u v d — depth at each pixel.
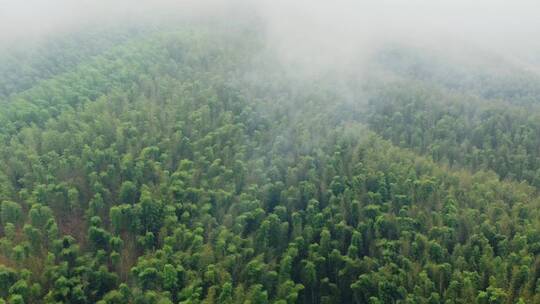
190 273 53.97
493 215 64.94
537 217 64.06
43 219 58.03
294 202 67.50
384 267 56.69
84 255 55.69
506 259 57.28
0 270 50.97
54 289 51.56
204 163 69.50
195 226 60.38
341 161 74.75
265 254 60.16
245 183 70.25
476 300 51.94
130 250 58.25
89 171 65.19
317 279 58.84
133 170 65.56
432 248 58.56
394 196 67.81
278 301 52.03
